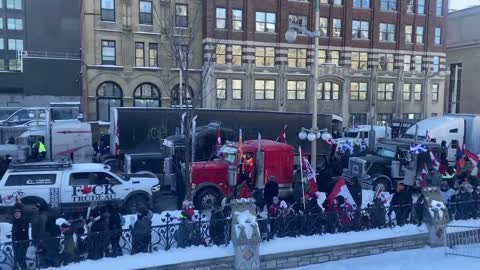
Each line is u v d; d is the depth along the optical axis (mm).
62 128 27391
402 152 21562
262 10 43656
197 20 40906
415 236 14289
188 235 12344
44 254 10766
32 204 15422
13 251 10484
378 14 48594
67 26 77750
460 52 57500
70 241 11070
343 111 47625
